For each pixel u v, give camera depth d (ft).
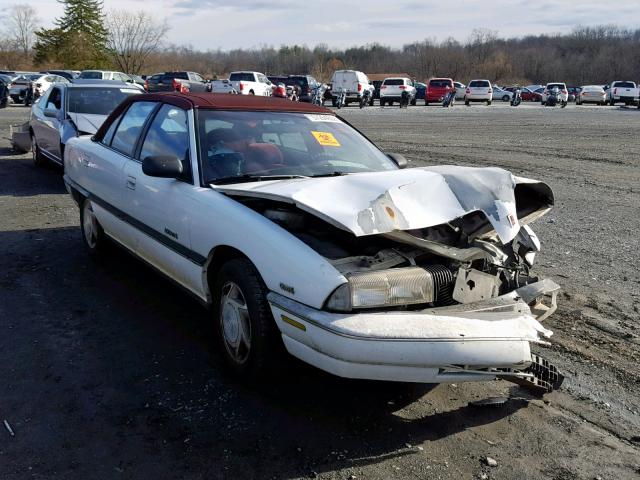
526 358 9.87
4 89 81.92
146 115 16.24
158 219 13.92
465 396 11.65
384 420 10.71
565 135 63.82
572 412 11.16
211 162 13.25
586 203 29.84
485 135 62.59
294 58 326.85
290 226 11.03
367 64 338.75
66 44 183.93
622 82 152.46
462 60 324.80
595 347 13.83
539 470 9.46
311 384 11.86
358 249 11.00
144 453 9.58
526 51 378.53
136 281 17.30
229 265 11.59
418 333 9.41
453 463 9.55
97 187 17.40
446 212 10.86
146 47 182.91
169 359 12.70
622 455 9.89
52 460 9.34
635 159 45.16
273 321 10.83
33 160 38.32
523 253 13.34
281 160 13.82
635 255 21.02
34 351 12.88
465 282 10.99
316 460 9.52
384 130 66.90
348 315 9.56
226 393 11.41
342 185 11.09
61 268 18.26
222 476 9.08
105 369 12.21
